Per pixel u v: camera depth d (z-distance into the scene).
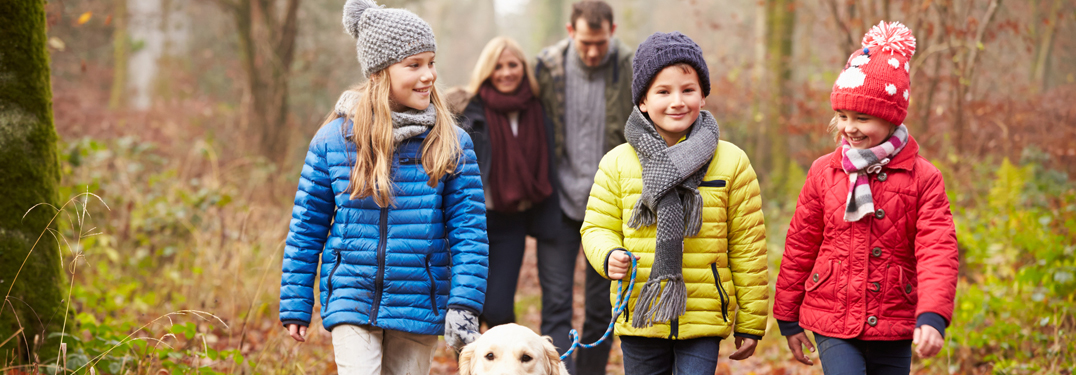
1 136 3.26
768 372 5.11
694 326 2.76
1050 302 4.41
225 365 3.99
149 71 21.55
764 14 11.41
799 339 2.81
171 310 5.15
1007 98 9.54
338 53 16.69
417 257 2.69
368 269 2.67
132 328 4.51
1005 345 4.13
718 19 22.56
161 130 13.85
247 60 12.34
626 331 2.84
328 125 2.82
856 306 2.59
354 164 2.72
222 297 5.44
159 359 3.61
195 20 21.98
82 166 6.74
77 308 4.47
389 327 2.65
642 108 2.93
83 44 18.55
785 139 11.11
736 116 12.73
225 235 6.08
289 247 2.74
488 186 4.04
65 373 3.04
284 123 12.42
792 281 2.78
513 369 2.28
